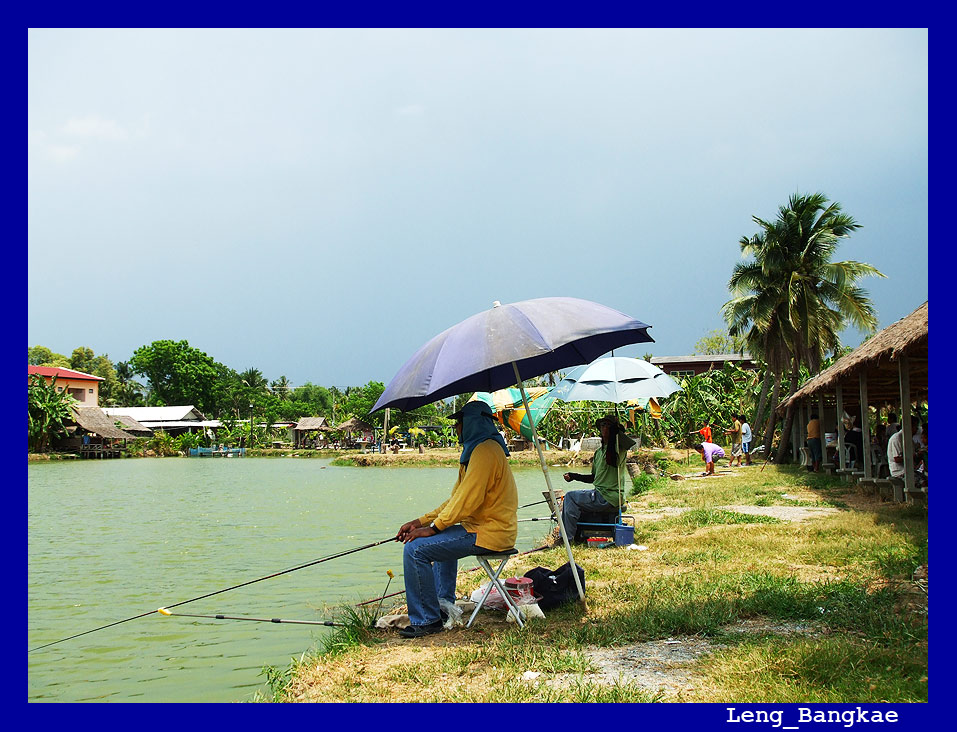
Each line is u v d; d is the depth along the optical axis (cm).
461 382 720
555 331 614
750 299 3203
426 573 656
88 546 1486
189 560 1304
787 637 561
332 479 3788
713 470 2467
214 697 594
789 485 1884
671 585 761
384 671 557
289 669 611
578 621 656
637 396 1109
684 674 510
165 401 11300
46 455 6166
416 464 5350
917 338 1085
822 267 3025
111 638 790
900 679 468
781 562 854
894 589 677
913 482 1340
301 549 1410
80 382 7531
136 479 3809
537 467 4175
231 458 7181
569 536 1112
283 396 12850
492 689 501
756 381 4538
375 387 9450
